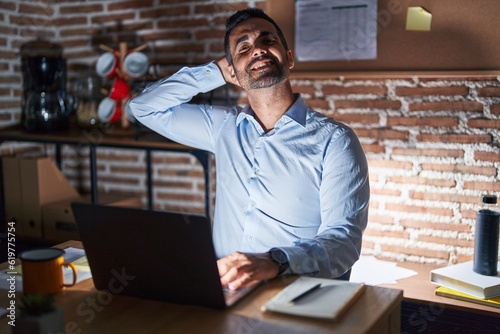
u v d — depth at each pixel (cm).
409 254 276
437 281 233
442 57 258
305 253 162
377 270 260
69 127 343
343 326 126
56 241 321
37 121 324
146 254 141
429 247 272
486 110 255
